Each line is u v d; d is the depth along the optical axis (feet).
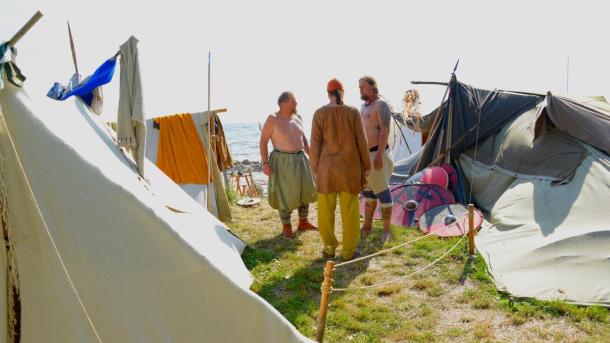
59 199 8.05
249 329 8.99
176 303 8.79
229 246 16.46
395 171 32.55
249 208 27.32
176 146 23.27
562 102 20.59
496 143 24.34
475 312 13.01
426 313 13.02
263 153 19.60
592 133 19.49
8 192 7.82
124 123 13.69
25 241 7.91
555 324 12.09
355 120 15.94
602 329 11.68
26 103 8.14
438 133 26.96
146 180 14.64
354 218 16.72
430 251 17.83
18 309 7.86
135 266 8.51
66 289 7.97
